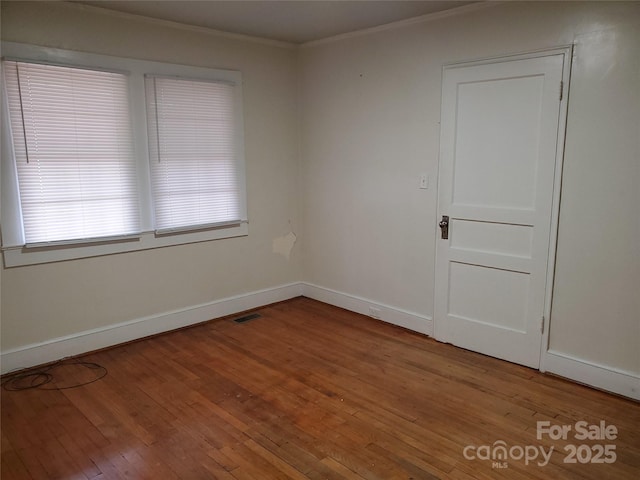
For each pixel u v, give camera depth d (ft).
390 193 12.55
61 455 7.45
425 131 11.50
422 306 12.26
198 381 9.87
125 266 11.60
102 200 11.02
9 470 7.11
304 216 15.31
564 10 8.91
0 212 9.62
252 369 10.42
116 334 11.60
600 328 9.19
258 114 13.82
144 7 10.36
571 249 9.38
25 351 10.26
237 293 14.08
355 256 13.85
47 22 9.78
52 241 10.36
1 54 9.29
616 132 8.55
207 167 12.85
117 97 10.94
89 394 9.32
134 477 6.94
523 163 9.85
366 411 8.66
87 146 10.64
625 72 8.34
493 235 10.53
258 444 7.70
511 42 9.71
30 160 9.90
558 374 9.88
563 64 9.04
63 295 10.69
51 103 10.03
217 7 10.38
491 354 10.92
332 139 13.89
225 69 12.86
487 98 10.23
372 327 12.94
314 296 15.46
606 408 8.68
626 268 8.73
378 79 12.35
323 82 13.84
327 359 10.91
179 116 12.10
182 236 12.56
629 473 6.96
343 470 7.04
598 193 8.90
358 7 10.39
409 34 11.47
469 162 10.73
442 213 11.39
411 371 10.26
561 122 9.20
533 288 10.02
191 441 7.79
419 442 7.71
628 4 8.17
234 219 13.65
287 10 10.62
